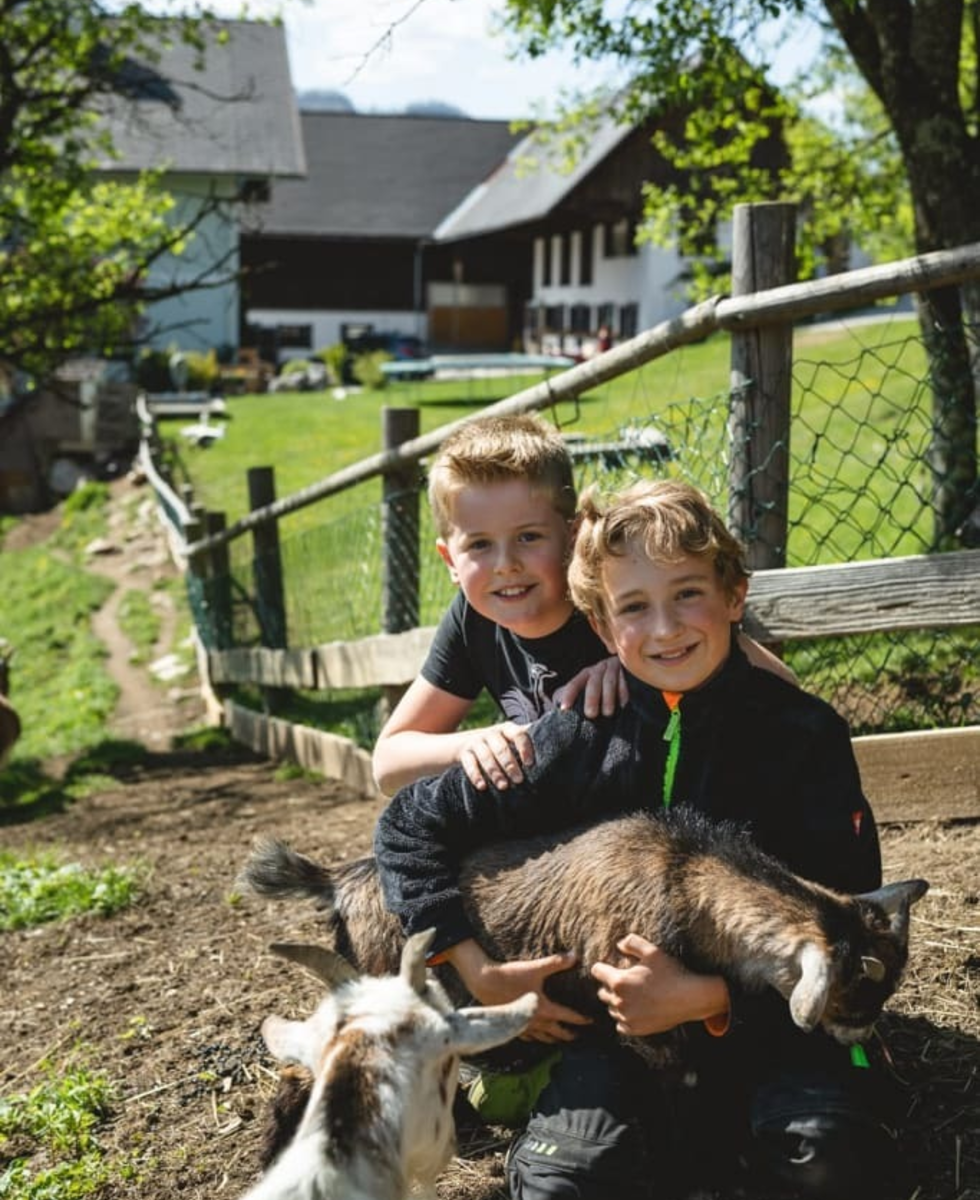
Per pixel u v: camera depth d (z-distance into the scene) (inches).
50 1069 156.0
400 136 2266.2
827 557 343.0
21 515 1029.2
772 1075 105.0
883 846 175.0
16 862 250.4
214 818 305.1
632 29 296.8
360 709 400.8
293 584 480.1
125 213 635.5
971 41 422.6
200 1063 150.6
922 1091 122.0
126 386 1107.3
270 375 1577.3
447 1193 116.8
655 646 108.0
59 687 588.4
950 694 215.9
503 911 113.5
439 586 330.3
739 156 424.5
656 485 110.5
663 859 107.3
